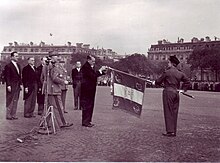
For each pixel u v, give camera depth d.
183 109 17.02
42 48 127.31
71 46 121.12
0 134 8.56
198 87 66.31
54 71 9.61
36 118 12.09
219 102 23.00
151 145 7.46
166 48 129.25
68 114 13.56
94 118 12.40
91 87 10.19
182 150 6.98
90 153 6.51
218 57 62.78
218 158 6.29
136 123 11.20
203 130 9.90
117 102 10.16
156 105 19.25
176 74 8.83
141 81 9.88
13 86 11.67
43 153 6.45
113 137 8.40
